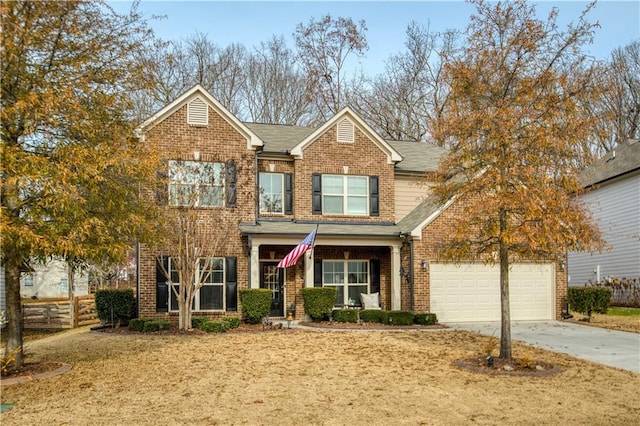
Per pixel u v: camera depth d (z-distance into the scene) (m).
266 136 23.31
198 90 20.22
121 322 19.39
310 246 18.02
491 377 11.05
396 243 21.08
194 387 10.10
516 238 11.39
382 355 13.37
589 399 9.49
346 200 22.22
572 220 11.35
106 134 11.70
